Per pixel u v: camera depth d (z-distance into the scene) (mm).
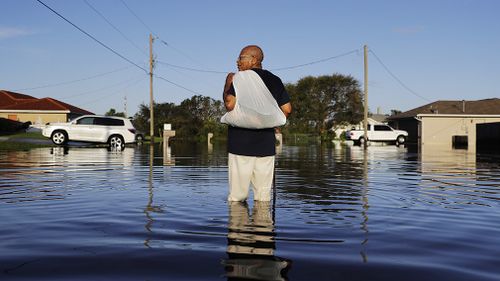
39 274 2066
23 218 3393
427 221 3439
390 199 4652
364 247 2605
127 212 3652
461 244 2719
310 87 60938
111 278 2016
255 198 4438
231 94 4238
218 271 2121
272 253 2443
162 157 12648
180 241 2686
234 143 4293
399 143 37094
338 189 5508
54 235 2832
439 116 39844
